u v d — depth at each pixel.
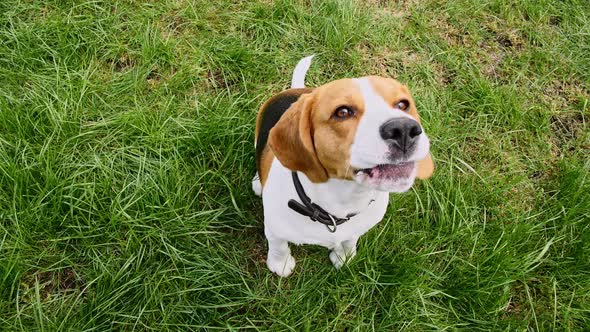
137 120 0.69
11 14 0.77
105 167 0.65
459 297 0.61
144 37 0.76
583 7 0.88
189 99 0.74
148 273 0.60
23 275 0.59
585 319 0.60
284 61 0.78
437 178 0.68
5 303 0.57
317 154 0.43
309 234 0.51
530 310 0.62
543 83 0.81
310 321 0.57
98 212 0.62
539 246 0.65
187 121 0.70
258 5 0.83
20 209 0.61
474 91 0.78
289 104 0.56
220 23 0.81
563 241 0.65
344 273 0.61
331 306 0.60
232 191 0.66
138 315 0.57
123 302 0.58
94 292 0.58
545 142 0.75
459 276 0.62
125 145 0.68
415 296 0.59
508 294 0.61
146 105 0.72
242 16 0.81
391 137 0.38
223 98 0.74
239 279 0.61
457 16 0.86
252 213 0.66
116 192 0.64
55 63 0.72
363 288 0.60
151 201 0.63
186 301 0.59
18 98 0.70
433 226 0.66
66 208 0.63
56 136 0.67
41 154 0.64
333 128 0.41
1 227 0.60
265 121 0.58
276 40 0.80
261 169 0.55
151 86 0.75
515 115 0.76
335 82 0.42
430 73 0.80
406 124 0.37
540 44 0.85
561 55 0.83
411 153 0.38
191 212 0.65
